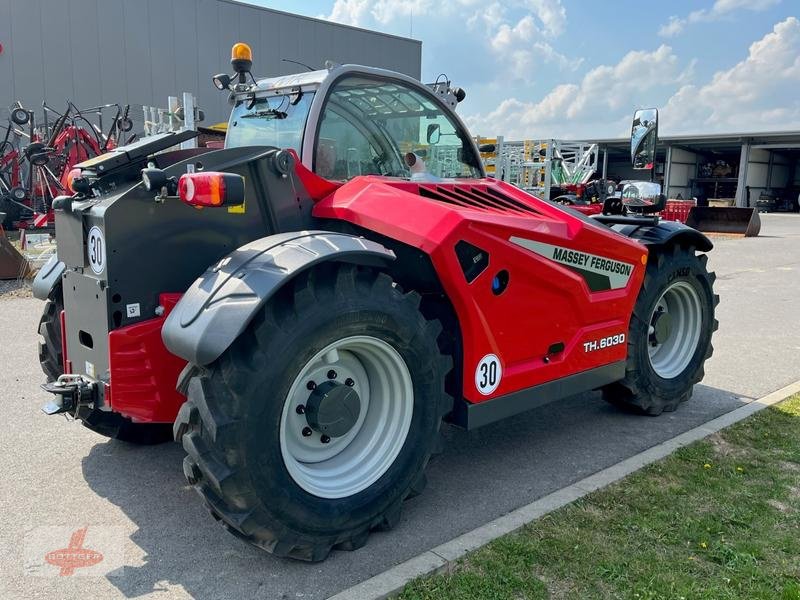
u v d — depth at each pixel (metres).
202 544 2.71
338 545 2.64
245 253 2.47
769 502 3.05
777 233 20.30
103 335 2.67
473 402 3.05
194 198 2.37
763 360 5.68
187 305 2.37
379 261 2.62
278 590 2.40
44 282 3.46
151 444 3.73
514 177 19.05
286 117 3.25
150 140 3.10
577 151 22.14
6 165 15.27
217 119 21.31
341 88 3.21
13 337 6.11
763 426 4.01
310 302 2.39
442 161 3.75
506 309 3.11
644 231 4.13
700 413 4.39
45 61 18.44
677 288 4.33
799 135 37.00
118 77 19.50
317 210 2.97
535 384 3.35
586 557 2.58
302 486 2.48
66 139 13.66
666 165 42.25
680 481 3.25
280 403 2.35
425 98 3.57
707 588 2.40
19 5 17.92
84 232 2.73
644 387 4.14
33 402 4.36
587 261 3.49
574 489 3.14
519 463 3.57
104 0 19.00
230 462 2.27
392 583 2.38
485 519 2.94
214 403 2.28
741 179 39.38
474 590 2.36
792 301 8.50
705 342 4.52
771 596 2.36
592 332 3.63
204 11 20.50
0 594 2.37
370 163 3.36
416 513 2.99
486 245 2.92
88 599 2.35
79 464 3.46
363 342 2.57
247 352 2.31
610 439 3.93
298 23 22.16
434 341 2.77
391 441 2.74
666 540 2.72
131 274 2.63
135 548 2.68
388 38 24.22
